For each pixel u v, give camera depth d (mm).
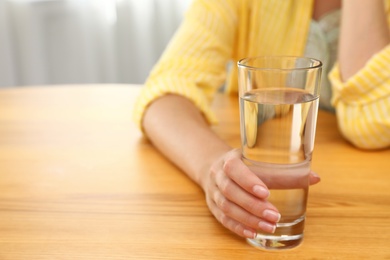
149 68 2520
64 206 845
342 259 732
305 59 770
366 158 968
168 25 2502
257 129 740
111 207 841
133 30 2473
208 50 1161
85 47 2463
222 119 1130
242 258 738
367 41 1085
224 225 782
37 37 2410
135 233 784
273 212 739
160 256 743
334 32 1257
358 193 861
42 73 2453
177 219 812
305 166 742
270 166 742
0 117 1182
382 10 1096
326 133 1070
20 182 913
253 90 743
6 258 745
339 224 794
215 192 795
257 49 1275
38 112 1207
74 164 966
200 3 1200
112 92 1355
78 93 1354
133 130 1104
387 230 781
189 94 1074
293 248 752
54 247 762
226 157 807
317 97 740
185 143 935
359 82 1022
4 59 2367
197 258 739
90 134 1088
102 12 2438
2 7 2311
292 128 729
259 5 1235
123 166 957
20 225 805
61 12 2416
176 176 922
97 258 741
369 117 1001
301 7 1256
